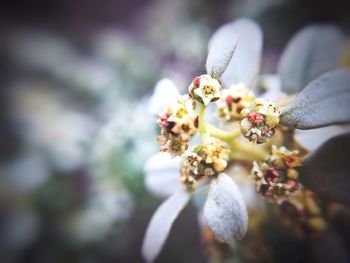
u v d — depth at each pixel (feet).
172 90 0.23
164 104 0.22
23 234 0.52
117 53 0.57
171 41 0.52
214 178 0.20
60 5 0.86
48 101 0.70
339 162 0.21
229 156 0.23
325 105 0.19
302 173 0.21
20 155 0.63
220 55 0.20
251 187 0.27
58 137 0.61
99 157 0.45
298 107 0.20
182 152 0.20
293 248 0.28
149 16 0.73
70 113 0.65
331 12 0.47
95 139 0.49
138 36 0.73
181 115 0.20
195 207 0.39
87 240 0.47
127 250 0.46
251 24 0.27
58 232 0.50
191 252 0.42
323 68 0.27
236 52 0.27
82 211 0.50
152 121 0.42
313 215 0.26
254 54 0.27
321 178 0.21
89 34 0.83
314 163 0.21
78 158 0.51
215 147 0.20
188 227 0.43
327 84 0.20
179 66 0.49
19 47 0.81
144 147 0.42
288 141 0.23
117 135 0.43
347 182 0.21
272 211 0.28
